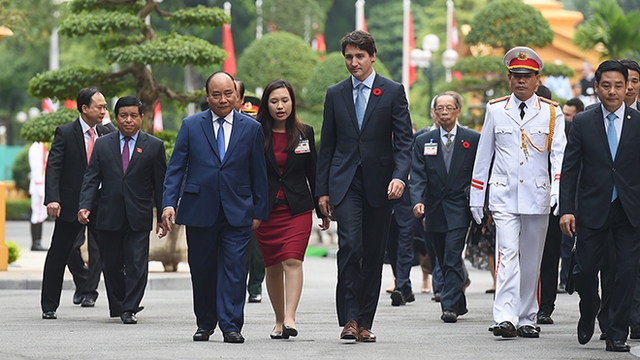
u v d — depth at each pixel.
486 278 31.73
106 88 33.91
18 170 74.56
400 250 22.94
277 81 15.94
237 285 15.48
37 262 32.28
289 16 101.00
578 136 15.09
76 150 19.52
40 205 38.16
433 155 19.89
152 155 18.84
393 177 15.27
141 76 33.59
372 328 17.97
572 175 15.16
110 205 18.62
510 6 48.03
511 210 16.50
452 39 73.88
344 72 56.28
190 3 102.75
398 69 113.88
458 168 19.67
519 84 16.45
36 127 32.09
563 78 48.34
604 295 15.49
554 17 68.50
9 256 30.59
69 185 19.44
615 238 15.02
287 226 15.98
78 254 21.75
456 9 109.06
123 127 18.83
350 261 15.28
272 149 15.91
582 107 23.20
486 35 48.22
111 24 32.88
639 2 108.56
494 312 16.48
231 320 15.49
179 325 18.17
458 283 19.30
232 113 15.66
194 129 15.58
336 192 15.32
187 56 32.59
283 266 16.11
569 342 16.03
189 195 15.42
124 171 18.73
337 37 116.12
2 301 22.67
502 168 16.59
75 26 33.06
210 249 15.55
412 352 14.68
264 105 16.00
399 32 113.31
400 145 15.39
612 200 14.88
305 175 16.17
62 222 19.31
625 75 14.98
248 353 14.39
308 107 59.78
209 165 15.42
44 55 103.31
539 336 16.86
